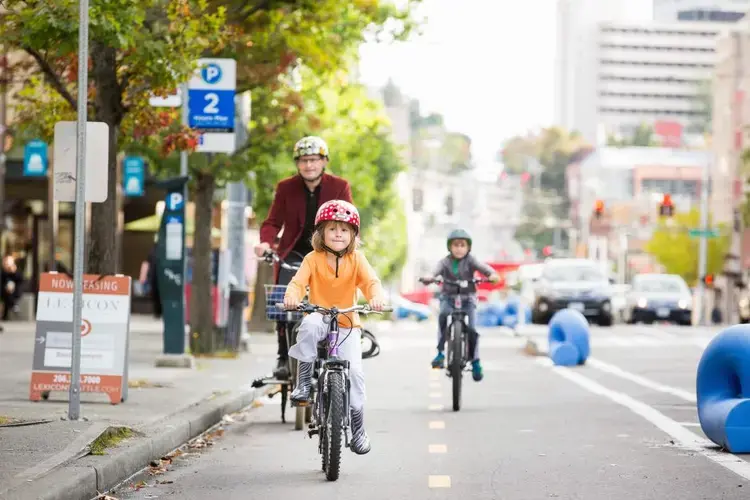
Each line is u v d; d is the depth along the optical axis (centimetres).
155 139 2873
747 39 15750
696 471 1677
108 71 2484
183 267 3312
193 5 2523
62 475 1409
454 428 2202
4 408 2092
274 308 2023
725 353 1884
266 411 2506
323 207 1606
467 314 2580
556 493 1506
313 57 3312
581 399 2762
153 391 2533
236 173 3919
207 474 1667
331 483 1588
